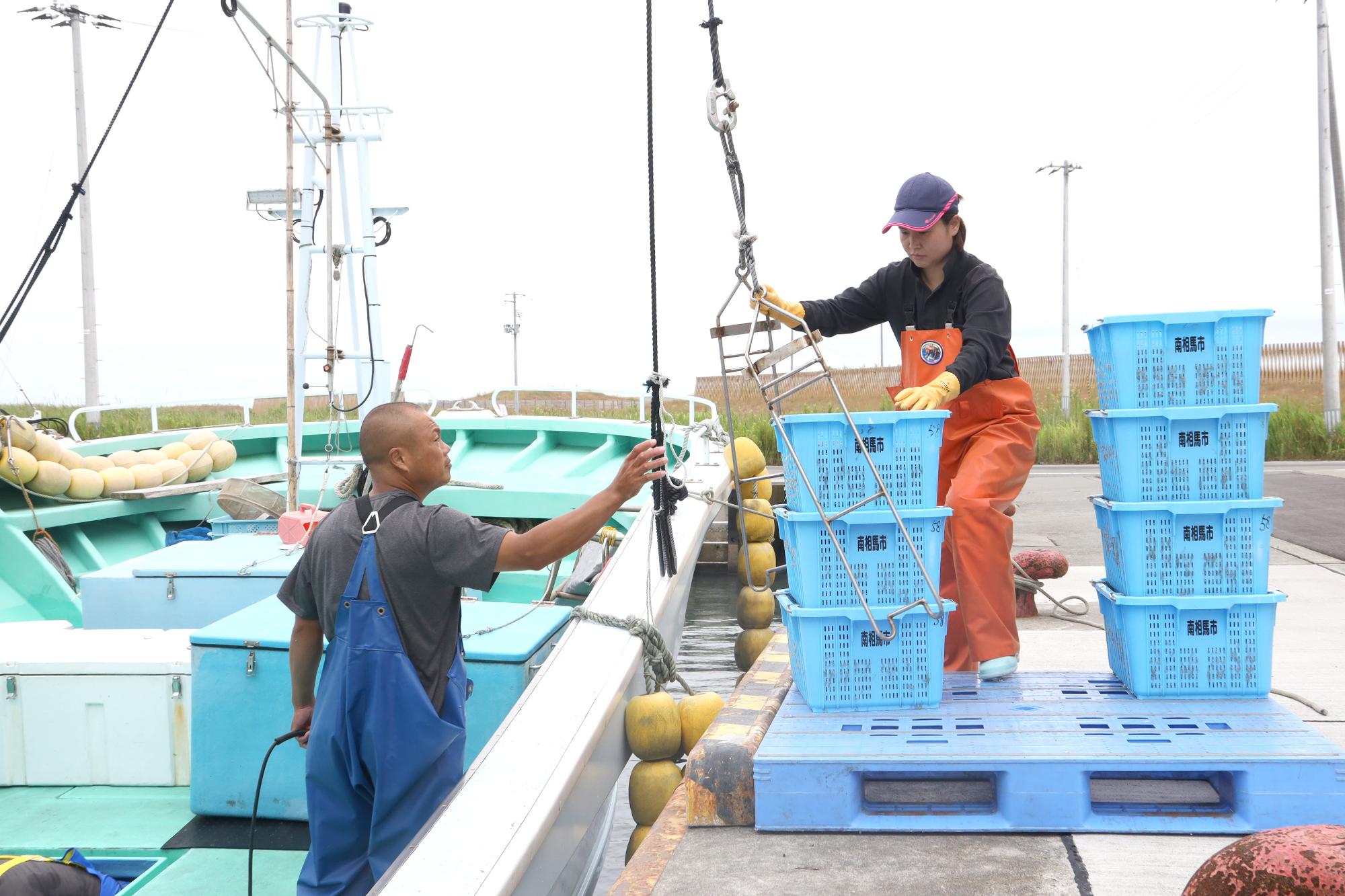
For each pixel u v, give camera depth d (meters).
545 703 3.45
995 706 3.36
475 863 2.54
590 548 5.69
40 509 7.05
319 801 2.99
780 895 2.62
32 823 3.95
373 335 8.44
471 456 10.12
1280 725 3.07
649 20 3.77
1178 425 3.28
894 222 3.61
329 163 7.78
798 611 3.33
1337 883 1.94
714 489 6.86
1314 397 33.19
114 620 5.10
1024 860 2.75
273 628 4.00
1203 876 2.10
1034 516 11.98
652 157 3.72
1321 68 26.06
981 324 3.57
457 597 3.02
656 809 3.74
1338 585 6.66
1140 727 3.09
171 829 3.90
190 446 8.69
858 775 3.01
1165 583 3.32
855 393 23.80
